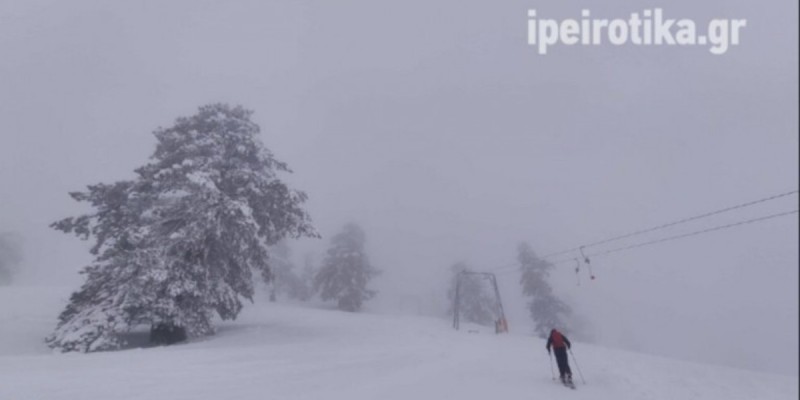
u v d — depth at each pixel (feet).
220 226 63.31
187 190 65.82
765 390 42.24
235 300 67.36
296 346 56.95
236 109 74.64
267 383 32.83
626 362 56.75
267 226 70.95
